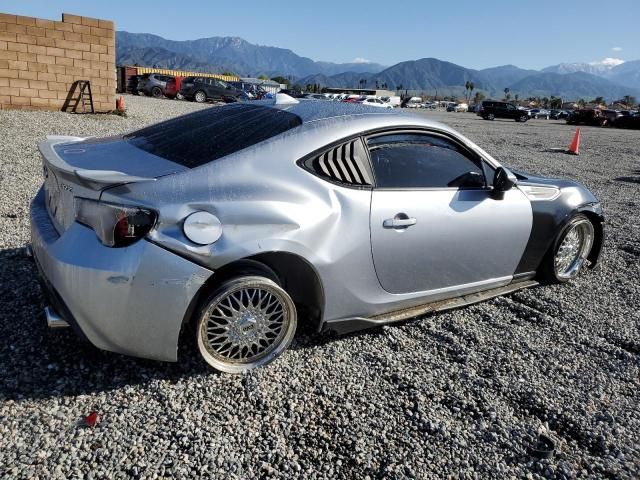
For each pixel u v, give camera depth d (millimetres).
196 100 32000
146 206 2488
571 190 4418
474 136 20672
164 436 2414
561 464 2445
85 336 2586
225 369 2887
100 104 14992
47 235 2814
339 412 2695
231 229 2645
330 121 3137
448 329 3680
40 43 13625
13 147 8945
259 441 2441
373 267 3184
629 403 2963
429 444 2521
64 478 2131
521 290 4449
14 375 2742
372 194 3141
